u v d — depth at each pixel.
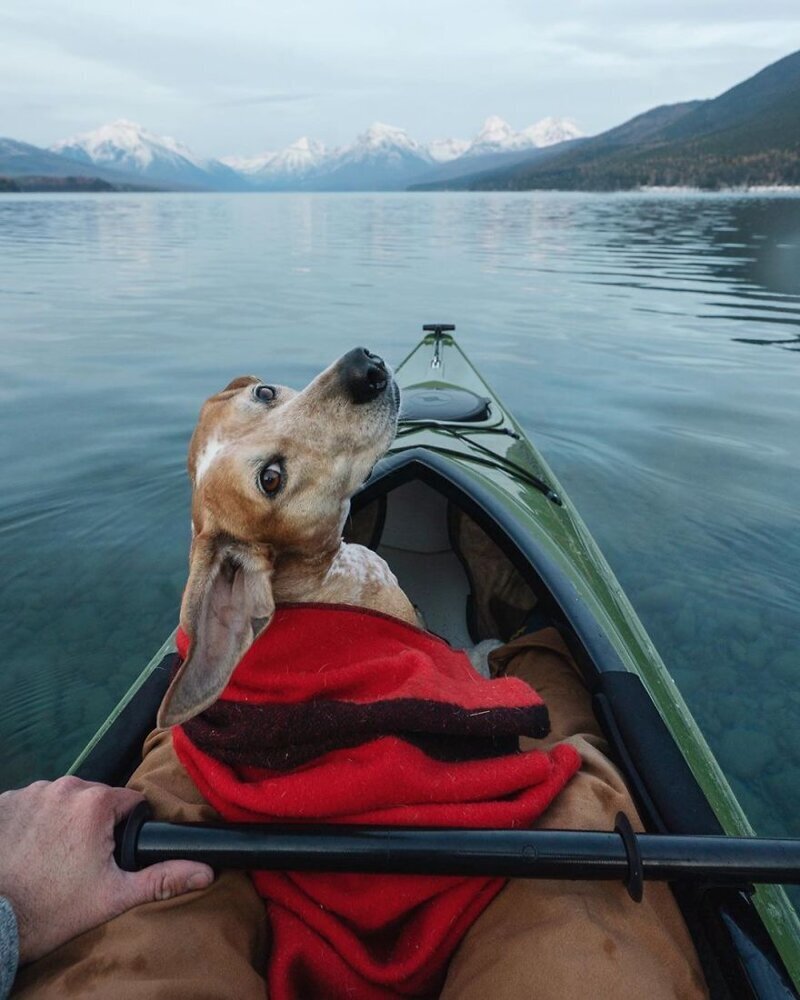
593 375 3.03
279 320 4.19
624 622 1.05
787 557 1.67
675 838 0.51
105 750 0.69
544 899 0.51
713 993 0.52
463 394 1.74
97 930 0.48
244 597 0.63
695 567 1.64
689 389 2.84
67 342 3.59
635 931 0.50
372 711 0.53
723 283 5.32
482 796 0.54
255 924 0.54
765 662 1.36
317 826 0.51
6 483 2.03
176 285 5.51
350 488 0.73
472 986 0.48
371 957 0.51
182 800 0.59
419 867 0.49
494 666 1.03
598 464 2.16
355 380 0.71
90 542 1.77
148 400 2.70
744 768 1.14
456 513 1.30
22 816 0.50
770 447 2.26
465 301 4.77
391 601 0.83
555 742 0.78
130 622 1.49
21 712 1.25
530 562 0.98
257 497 0.66
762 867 0.49
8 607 1.53
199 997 0.45
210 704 0.53
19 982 0.45
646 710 0.73
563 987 0.46
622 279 5.59
